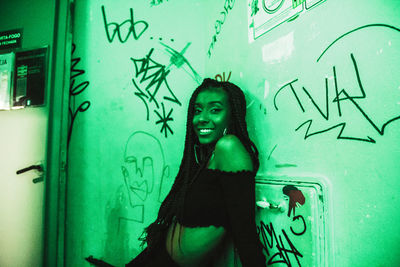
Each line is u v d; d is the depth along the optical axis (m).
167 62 1.32
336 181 0.64
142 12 1.38
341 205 0.63
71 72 1.45
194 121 0.90
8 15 1.44
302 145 0.75
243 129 0.86
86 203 1.39
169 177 1.26
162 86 1.32
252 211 0.67
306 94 0.74
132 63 1.37
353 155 0.60
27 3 1.41
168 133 1.28
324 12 0.69
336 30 0.65
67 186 1.42
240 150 0.72
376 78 0.56
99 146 1.39
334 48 0.66
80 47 1.44
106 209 1.36
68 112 1.39
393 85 0.53
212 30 1.24
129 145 1.34
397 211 0.51
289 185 0.76
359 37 0.60
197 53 1.29
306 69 0.74
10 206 1.30
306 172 0.73
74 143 1.42
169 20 1.34
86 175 1.40
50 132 1.29
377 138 0.55
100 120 1.39
